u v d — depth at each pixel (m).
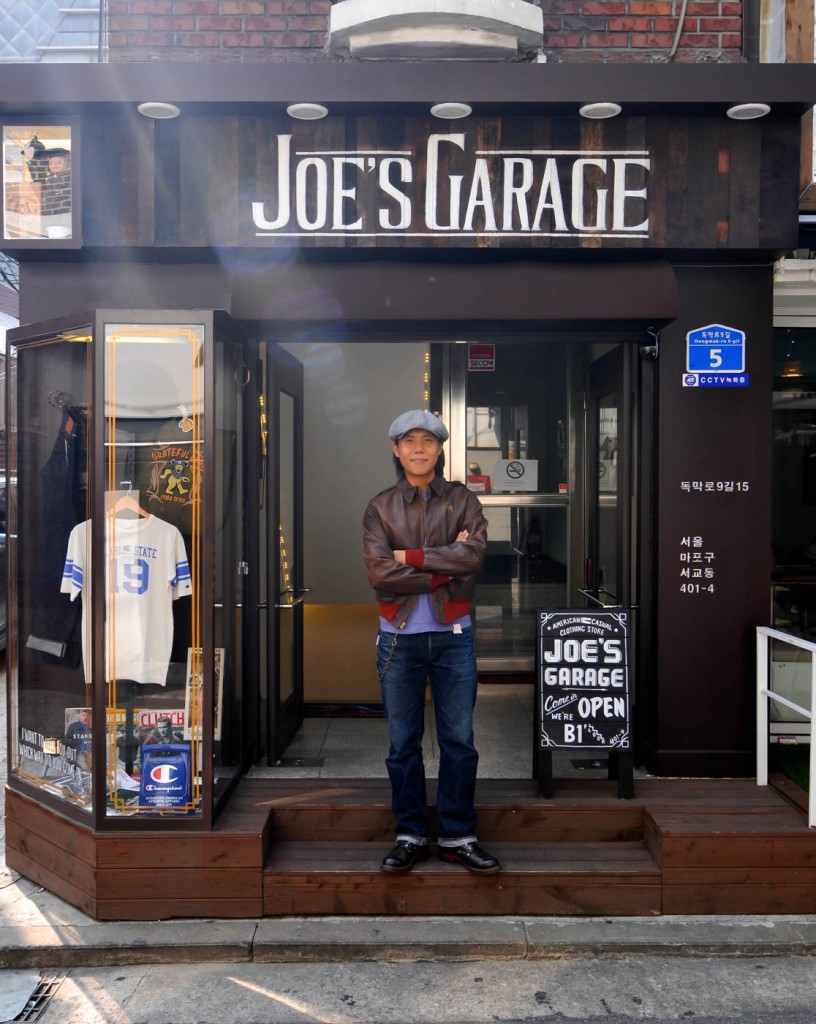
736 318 4.52
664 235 4.37
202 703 3.75
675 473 4.50
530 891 3.74
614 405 4.98
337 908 3.73
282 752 4.97
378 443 6.59
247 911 3.72
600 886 3.75
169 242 4.38
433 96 4.15
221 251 4.44
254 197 4.37
